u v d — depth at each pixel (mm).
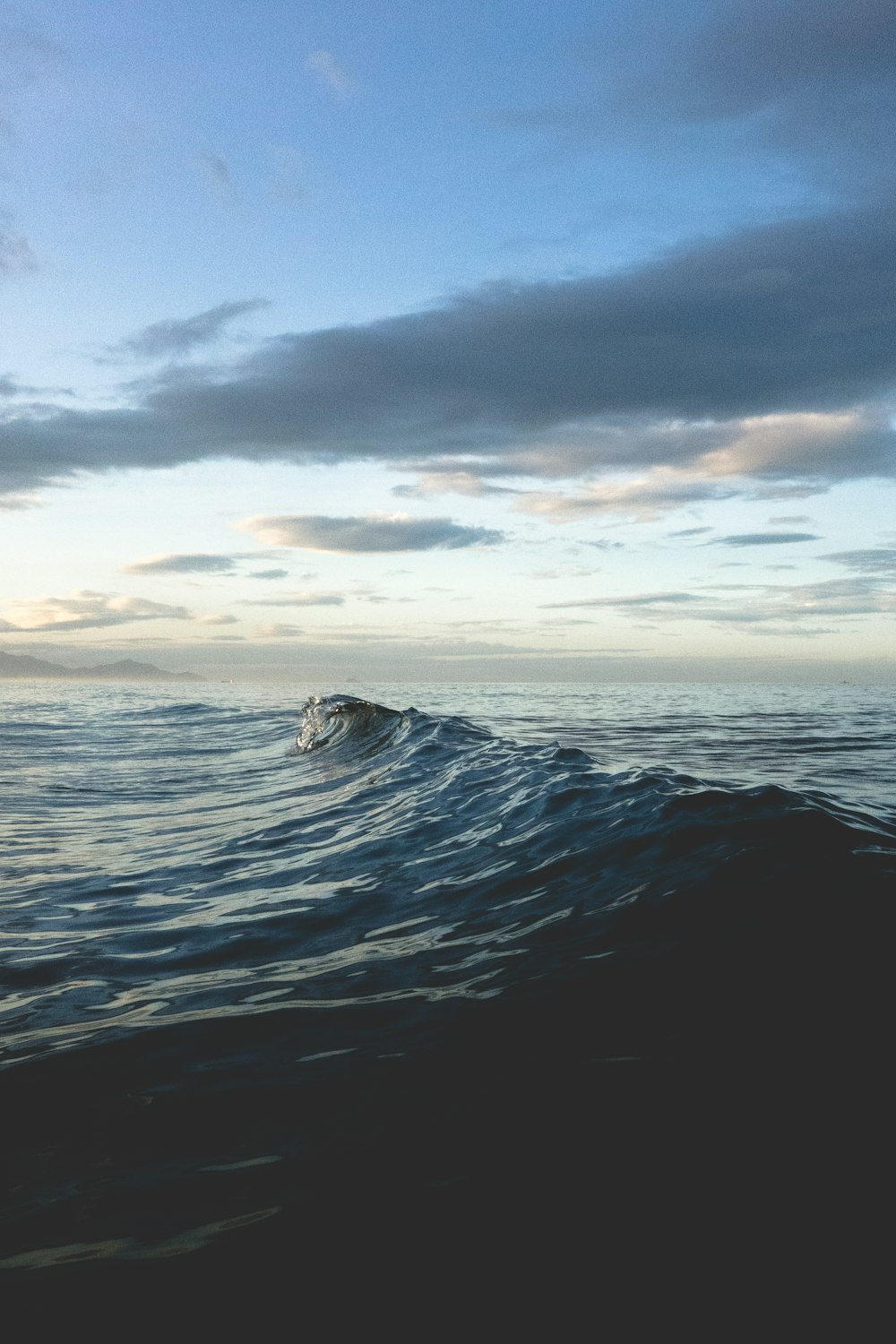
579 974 2787
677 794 4949
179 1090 2166
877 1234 1450
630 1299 1332
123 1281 1427
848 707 29938
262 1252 1485
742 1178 1623
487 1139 1821
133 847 6395
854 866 3195
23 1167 1833
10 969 3414
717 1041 2193
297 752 14086
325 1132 1899
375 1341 1264
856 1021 2199
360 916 4000
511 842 5039
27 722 23859
